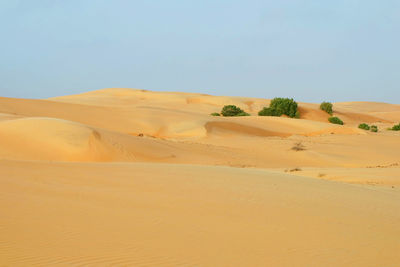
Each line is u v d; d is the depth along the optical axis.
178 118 58.09
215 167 17.00
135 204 9.91
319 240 8.48
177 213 9.45
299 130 59.22
